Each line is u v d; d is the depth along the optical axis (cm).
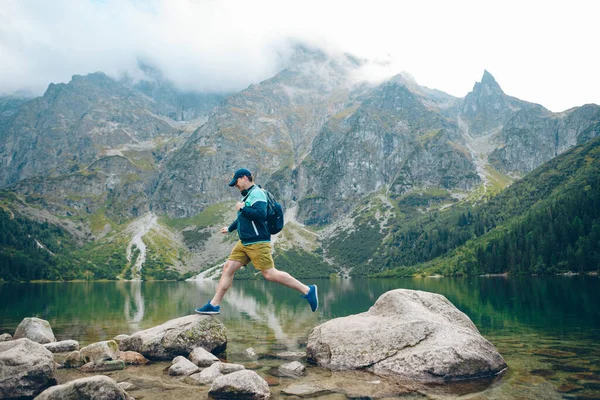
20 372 913
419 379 1070
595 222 13462
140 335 1466
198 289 11975
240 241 1147
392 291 1532
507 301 3988
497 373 1091
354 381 1056
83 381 816
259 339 1880
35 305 4569
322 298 5903
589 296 4381
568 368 1108
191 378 1096
